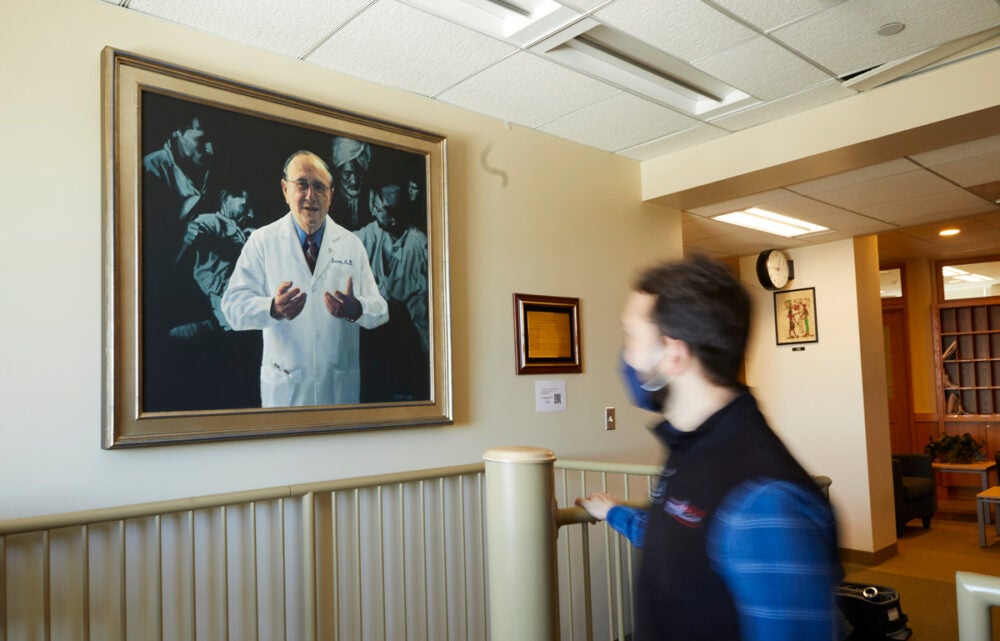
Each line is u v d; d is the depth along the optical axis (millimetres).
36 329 2238
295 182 2797
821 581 750
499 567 1096
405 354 3088
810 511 782
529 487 1088
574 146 4012
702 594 828
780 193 4383
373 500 2967
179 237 2480
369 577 2928
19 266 2221
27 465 2195
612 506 1361
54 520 2072
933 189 4422
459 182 3432
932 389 8414
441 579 3168
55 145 2305
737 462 847
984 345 8266
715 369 917
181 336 2463
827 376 5957
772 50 2951
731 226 5289
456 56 2904
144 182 2412
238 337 2604
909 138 3396
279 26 2621
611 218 4180
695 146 4129
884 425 6012
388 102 3188
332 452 2863
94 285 2359
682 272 952
